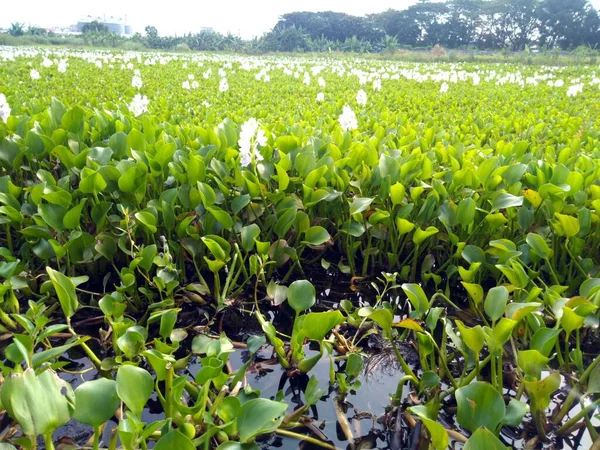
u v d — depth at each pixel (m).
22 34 54.47
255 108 6.00
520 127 5.30
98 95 7.56
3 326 2.49
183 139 3.72
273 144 3.59
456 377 2.33
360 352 2.52
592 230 3.00
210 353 2.02
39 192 2.78
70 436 1.93
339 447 1.95
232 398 1.73
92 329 2.67
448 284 2.95
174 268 2.74
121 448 1.83
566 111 7.06
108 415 1.47
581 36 65.38
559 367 2.34
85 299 2.90
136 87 8.66
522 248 2.76
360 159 3.34
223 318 2.84
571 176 2.85
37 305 2.44
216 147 3.26
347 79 13.91
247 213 3.13
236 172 3.05
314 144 3.61
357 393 2.26
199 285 2.83
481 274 2.97
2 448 1.47
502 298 1.98
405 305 3.05
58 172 3.57
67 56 22.88
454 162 3.25
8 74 10.87
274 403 1.60
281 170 2.93
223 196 3.07
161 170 3.10
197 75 13.84
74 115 3.45
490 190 3.04
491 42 71.38
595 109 7.55
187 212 2.99
